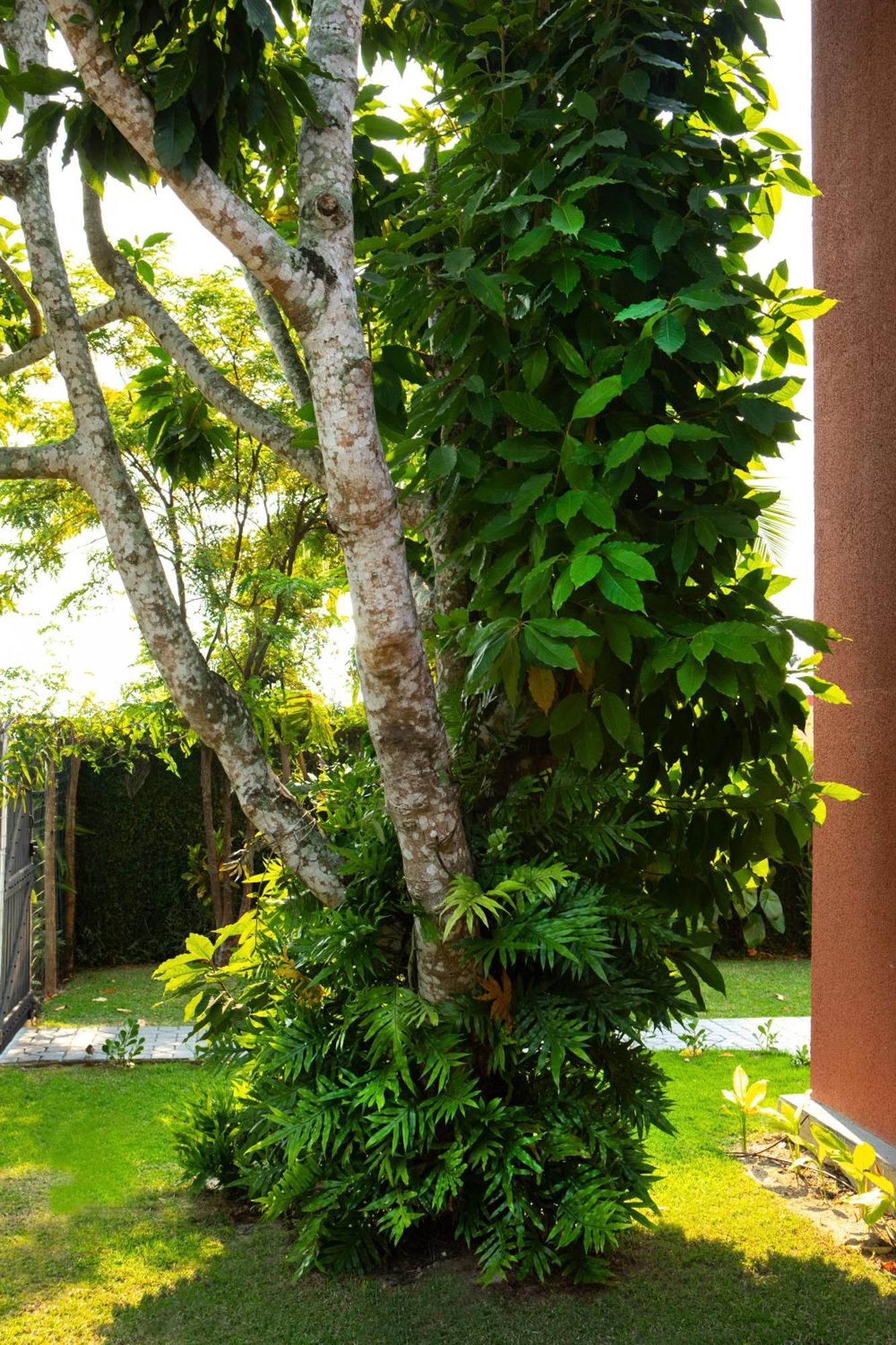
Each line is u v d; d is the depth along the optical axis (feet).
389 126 12.32
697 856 11.34
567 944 9.69
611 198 9.95
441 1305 9.42
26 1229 11.27
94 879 28.84
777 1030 20.36
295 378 13.38
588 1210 9.43
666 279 10.22
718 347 10.30
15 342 17.49
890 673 12.06
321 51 9.93
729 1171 12.87
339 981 10.80
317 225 9.21
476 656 9.25
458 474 10.23
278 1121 10.21
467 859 10.02
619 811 10.64
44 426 24.79
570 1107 10.11
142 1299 9.62
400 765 9.43
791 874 29.91
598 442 10.18
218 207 8.40
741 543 10.62
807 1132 13.37
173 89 8.02
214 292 24.04
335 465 8.88
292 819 11.43
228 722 11.38
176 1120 14.21
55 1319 9.25
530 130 10.26
